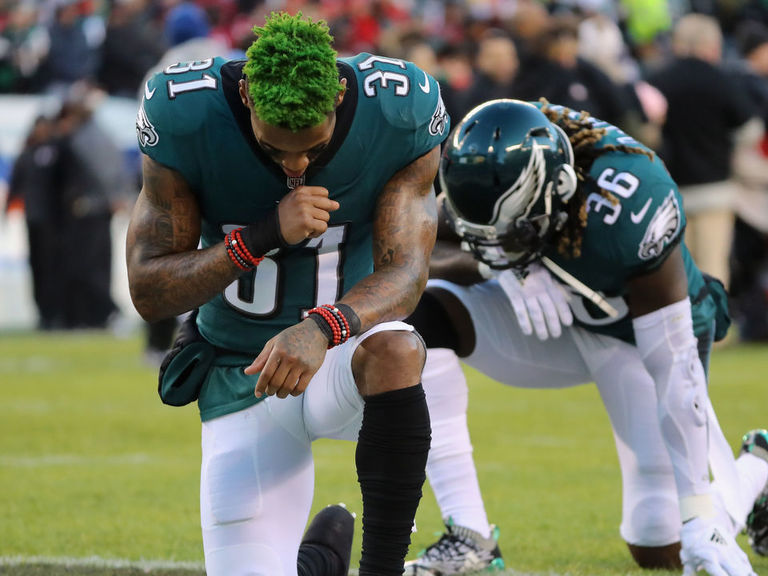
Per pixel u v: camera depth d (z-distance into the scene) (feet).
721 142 100.99
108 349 115.34
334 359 30.19
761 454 41.32
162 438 66.49
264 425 31.42
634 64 156.56
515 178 34.12
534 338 40.22
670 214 35.63
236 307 31.78
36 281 130.52
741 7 166.40
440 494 39.09
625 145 36.09
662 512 39.09
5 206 128.98
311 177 29.68
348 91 29.45
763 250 110.01
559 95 91.30
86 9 157.89
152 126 29.30
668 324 35.94
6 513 47.75
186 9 95.40
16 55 159.33
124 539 43.47
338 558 34.78
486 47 99.96
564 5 148.36
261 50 26.96
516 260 36.11
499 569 38.88
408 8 179.11
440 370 38.73
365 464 29.09
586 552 41.75
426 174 30.78
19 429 69.51
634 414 39.47
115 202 128.67
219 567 31.30
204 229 31.50
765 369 91.30
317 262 31.37
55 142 126.93
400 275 29.63
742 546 43.91
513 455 59.82
